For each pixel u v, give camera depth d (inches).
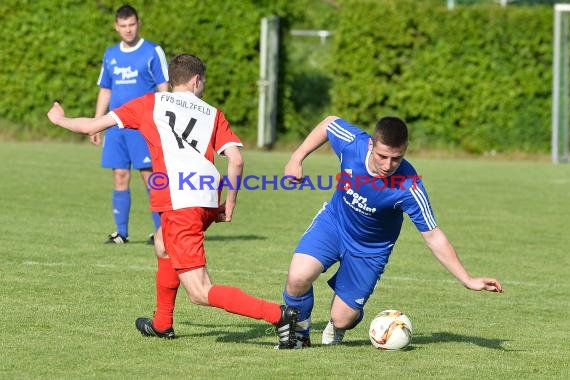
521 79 2448.3
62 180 1626.5
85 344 636.7
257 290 852.0
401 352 648.4
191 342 654.5
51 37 2337.6
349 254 655.8
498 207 1525.6
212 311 765.3
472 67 2443.4
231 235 1180.5
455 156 2466.8
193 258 623.8
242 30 2377.0
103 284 845.8
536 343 691.4
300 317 653.3
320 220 664.4
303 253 650.2
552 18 2434.8
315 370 585.6
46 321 701.3
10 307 744.3
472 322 764.6
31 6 2330.2
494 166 2239.2
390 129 599.8
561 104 2415.1
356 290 661.3
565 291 906.1
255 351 633.0
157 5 2332.7
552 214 1459.2
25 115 2375.7
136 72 1105.4
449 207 1513.3
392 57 2439.7
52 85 2352.4
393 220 652.1
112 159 1076.5
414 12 2421.3
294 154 668.7
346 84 2468.0
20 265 919.7
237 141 642.2
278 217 1346.0
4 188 1503.4
